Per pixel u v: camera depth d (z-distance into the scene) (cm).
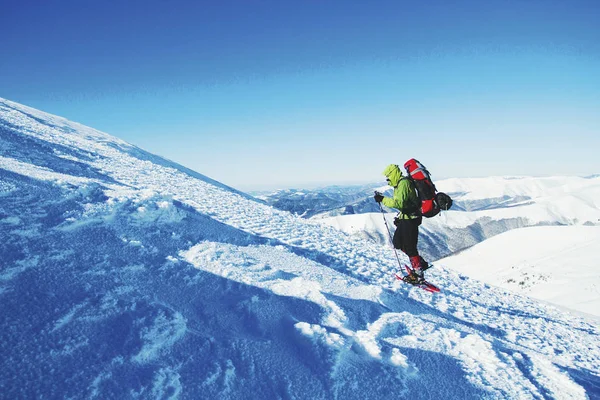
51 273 310
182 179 1359
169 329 291
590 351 636
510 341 576
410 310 519
